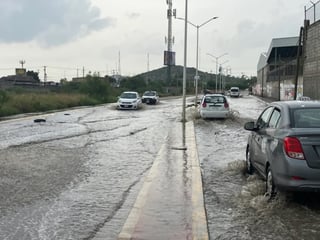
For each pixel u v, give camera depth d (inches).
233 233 248.7
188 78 5502.0
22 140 697.0
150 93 2199.8
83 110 1627.7
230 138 722.8
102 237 245.4
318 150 278.8
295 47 2923.2
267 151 320.2
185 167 449.1
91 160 503.8
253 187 342.6
